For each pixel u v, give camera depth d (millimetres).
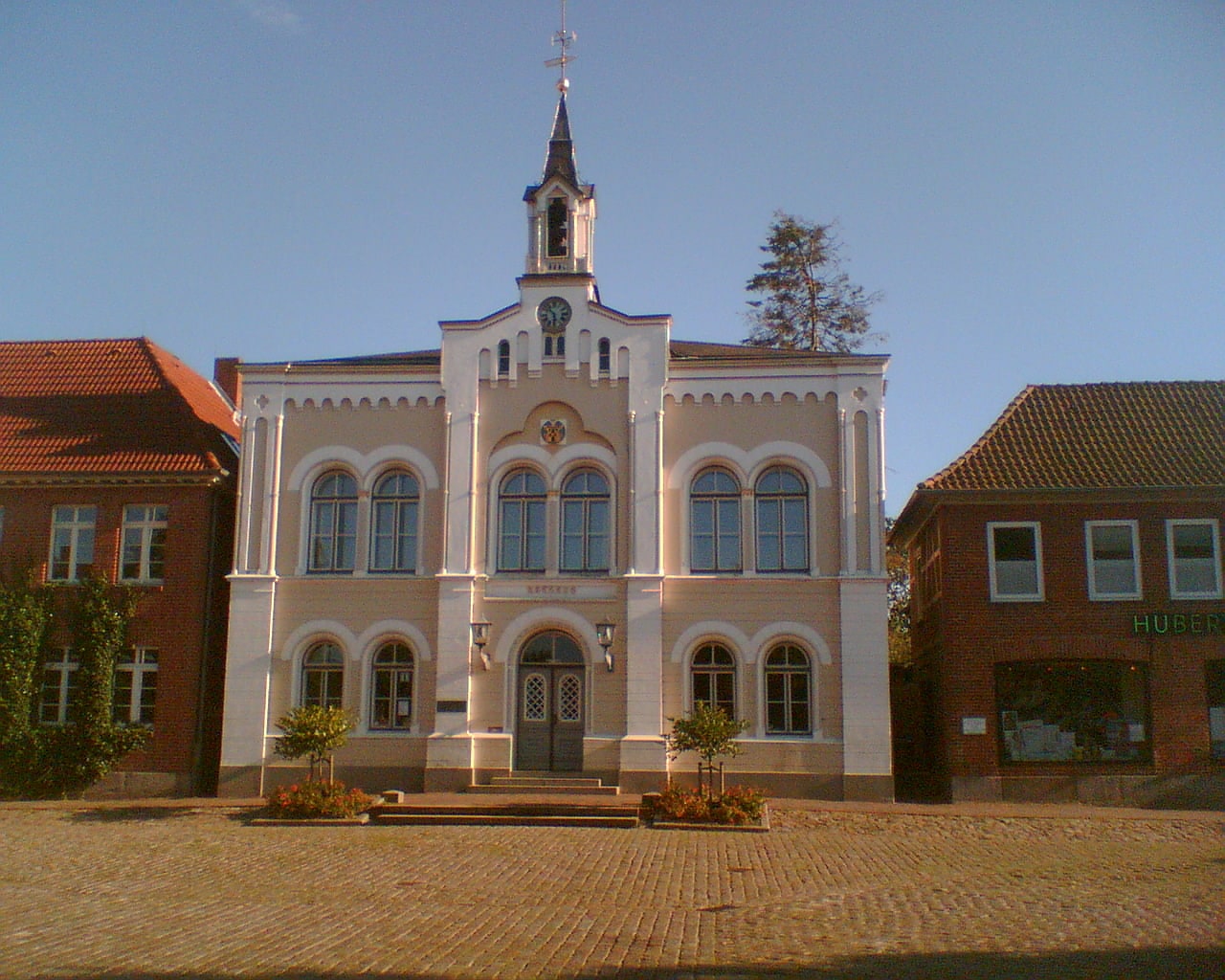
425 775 27141
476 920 14742
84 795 28094
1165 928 14023
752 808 23609
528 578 27828
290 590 28391
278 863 19016
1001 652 27062
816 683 26844
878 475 27406
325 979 11852
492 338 28875
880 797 26109
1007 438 29250
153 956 12805
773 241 49344
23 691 28188
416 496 28750
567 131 30984
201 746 28578
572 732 27500
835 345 48469
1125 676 27000
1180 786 26250
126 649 28891
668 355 28375
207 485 29406
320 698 28156
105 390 32531
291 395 29203
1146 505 27375
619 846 20797
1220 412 29453
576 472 28469
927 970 12062
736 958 12711
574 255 29516
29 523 29688
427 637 27906
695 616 27328
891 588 49031
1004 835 22250
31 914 15094
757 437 27969
